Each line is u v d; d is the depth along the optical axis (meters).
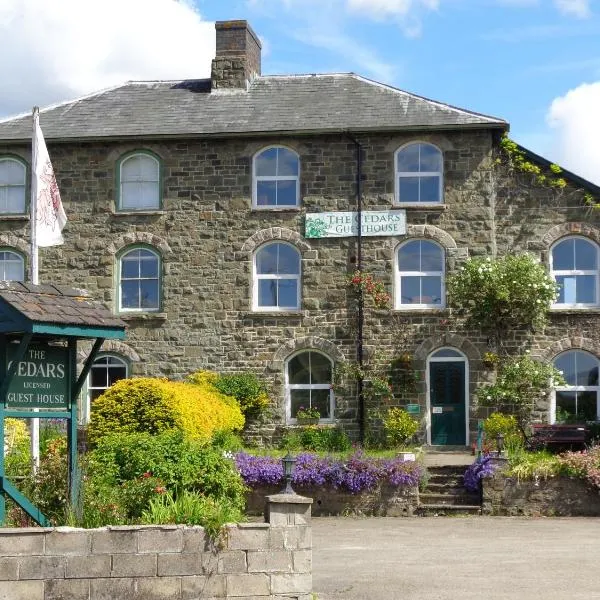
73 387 11.67
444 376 25.12
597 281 25.36
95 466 14.09
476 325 24.97
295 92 27.64
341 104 26.77
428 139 25.73
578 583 12.81
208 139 26.22
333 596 12.15
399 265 25.62
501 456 19.81
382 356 25.19
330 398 25.50
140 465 14.06
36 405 11.31
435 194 25.75
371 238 25.61
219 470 14.52
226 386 25.17
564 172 25.53
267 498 11.31
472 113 25.73
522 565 14.05
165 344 25.95
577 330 25.05
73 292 11.92
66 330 11.09
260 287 26.09
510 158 25.69
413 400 25.00
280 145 26.16
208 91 28.08
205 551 10.92
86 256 26.41
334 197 25.83
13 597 10.41
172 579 10.79
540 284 24.25
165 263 26.16
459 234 25.39
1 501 11.00
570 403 25.06
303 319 25.59
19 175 26.88
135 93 28.33
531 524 18.20
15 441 20.36
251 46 28.62
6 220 26.66
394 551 15.32
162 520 11.28
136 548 10.73
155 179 26.53
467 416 24.86
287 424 25.39
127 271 26.39
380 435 24.95
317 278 25.62
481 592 12.31
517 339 25.05
